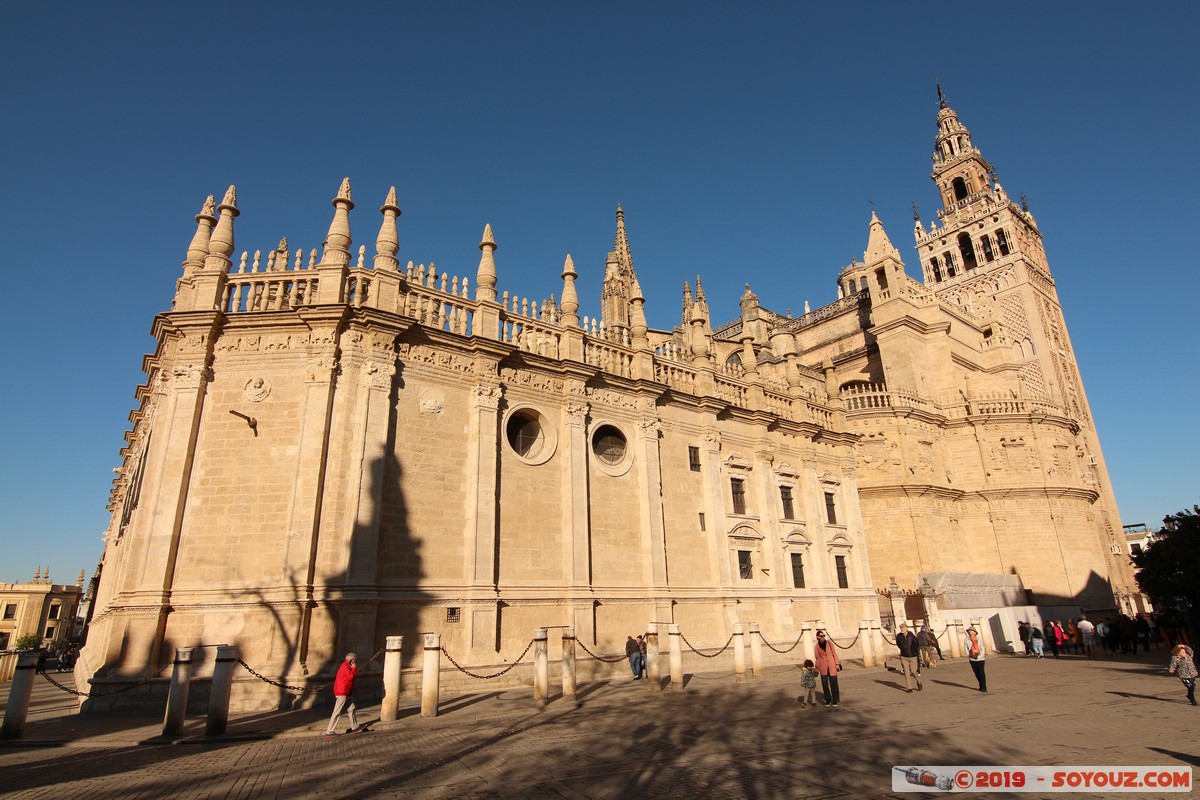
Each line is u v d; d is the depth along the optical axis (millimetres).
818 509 35938
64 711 19078
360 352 21953
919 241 79500
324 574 19438
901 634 21438
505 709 17328
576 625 24141
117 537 31188
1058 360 68688
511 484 24562
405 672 19641
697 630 28469
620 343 30422
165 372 22516
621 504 27797
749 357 36344
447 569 21891
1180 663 18062
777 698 19391
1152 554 39531
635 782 10117
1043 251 77188
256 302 22531
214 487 20266
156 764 11656
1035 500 48812
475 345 24219
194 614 18906
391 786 10000
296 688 17859
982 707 17531
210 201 24578
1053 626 36188
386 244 23562
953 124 84062
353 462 20688
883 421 46406
